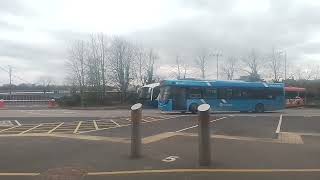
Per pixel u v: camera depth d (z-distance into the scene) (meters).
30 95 83.12
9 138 17.31
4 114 38.84
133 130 11.70
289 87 60.75
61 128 23.48
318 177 9.25
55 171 10.06
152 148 13.45
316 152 12.52
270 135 18.92
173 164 10.72
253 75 82.62
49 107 60.09
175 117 33.28
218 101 41.31
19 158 11.85
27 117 34.09
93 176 9.54
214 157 11.62
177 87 40.06
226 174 9.56
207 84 41.03
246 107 42.59
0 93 92.94
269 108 43.66
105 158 11.66
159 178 9.28
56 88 94.50
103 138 17.12
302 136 18.28
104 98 69.50
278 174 9.54
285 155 11.97
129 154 12.27
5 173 9.92
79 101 66.88
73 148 13.74
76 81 71.31
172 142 15.12
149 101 56.72
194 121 28.64
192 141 15.44
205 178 9.22
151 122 27.81
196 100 40.34
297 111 47.12
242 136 18.33
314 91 72.62
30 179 9.38
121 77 72.19
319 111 46.97
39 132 20.94
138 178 9.30
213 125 25.08
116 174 9.70
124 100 70.56
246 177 9.28
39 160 11.50
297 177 9.26
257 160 11.19
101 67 71.81
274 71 93.75
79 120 30.30
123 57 73.31
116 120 29.84
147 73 76.75
